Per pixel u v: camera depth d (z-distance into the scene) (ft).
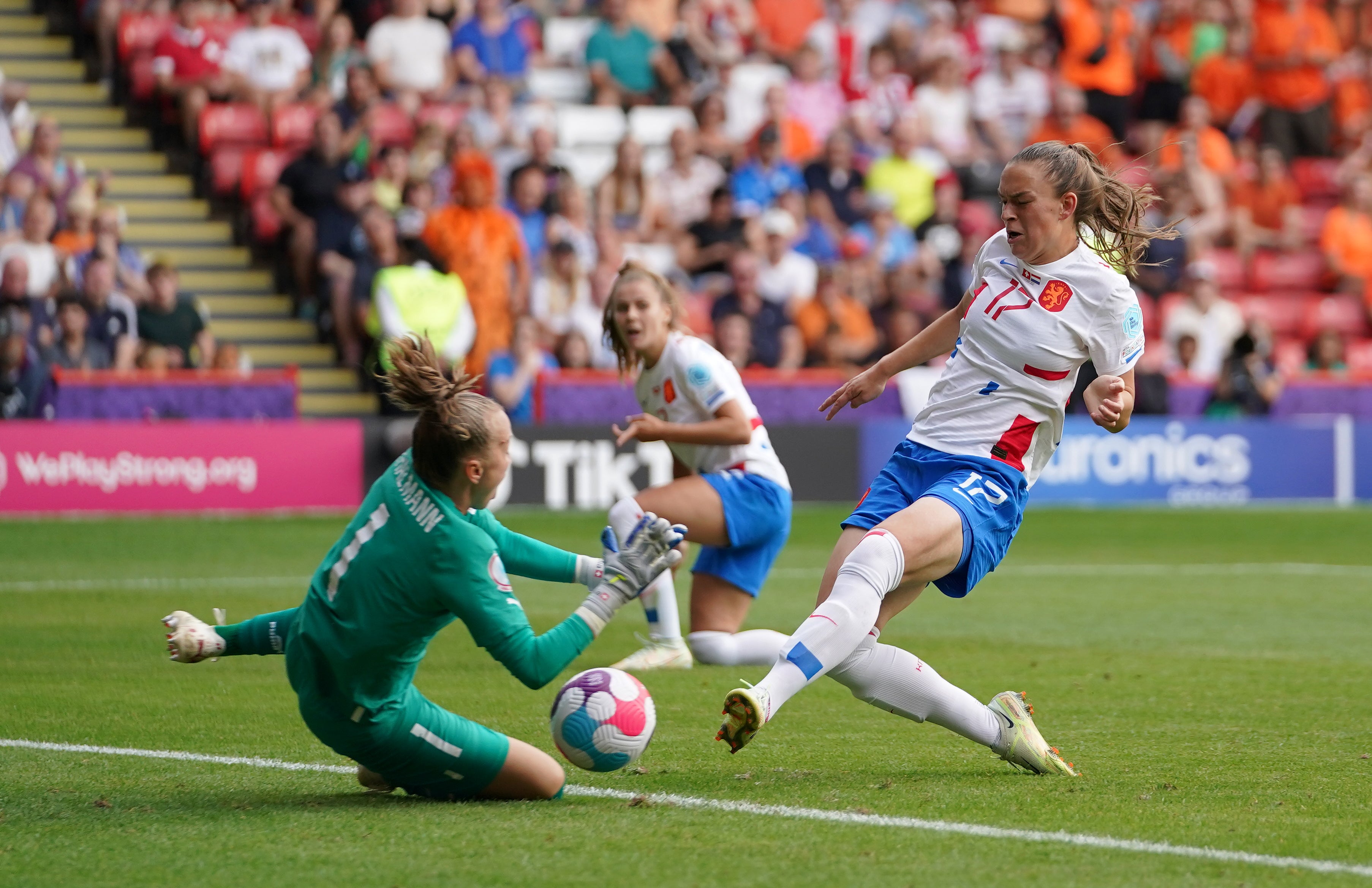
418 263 183.52
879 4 263.08
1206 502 208.33
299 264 197.26
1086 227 56.24
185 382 172.86
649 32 240.32
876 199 222.48
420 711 48.67
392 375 47.01
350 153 197.67
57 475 168.35
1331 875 41.45
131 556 138.72
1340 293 241.96
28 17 236.63
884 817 47.98
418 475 47.32
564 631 47.78
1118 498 205.26
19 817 47.80
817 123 242.37
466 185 185.88
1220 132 258.98
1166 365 218.18
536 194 200.75
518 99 226.99
